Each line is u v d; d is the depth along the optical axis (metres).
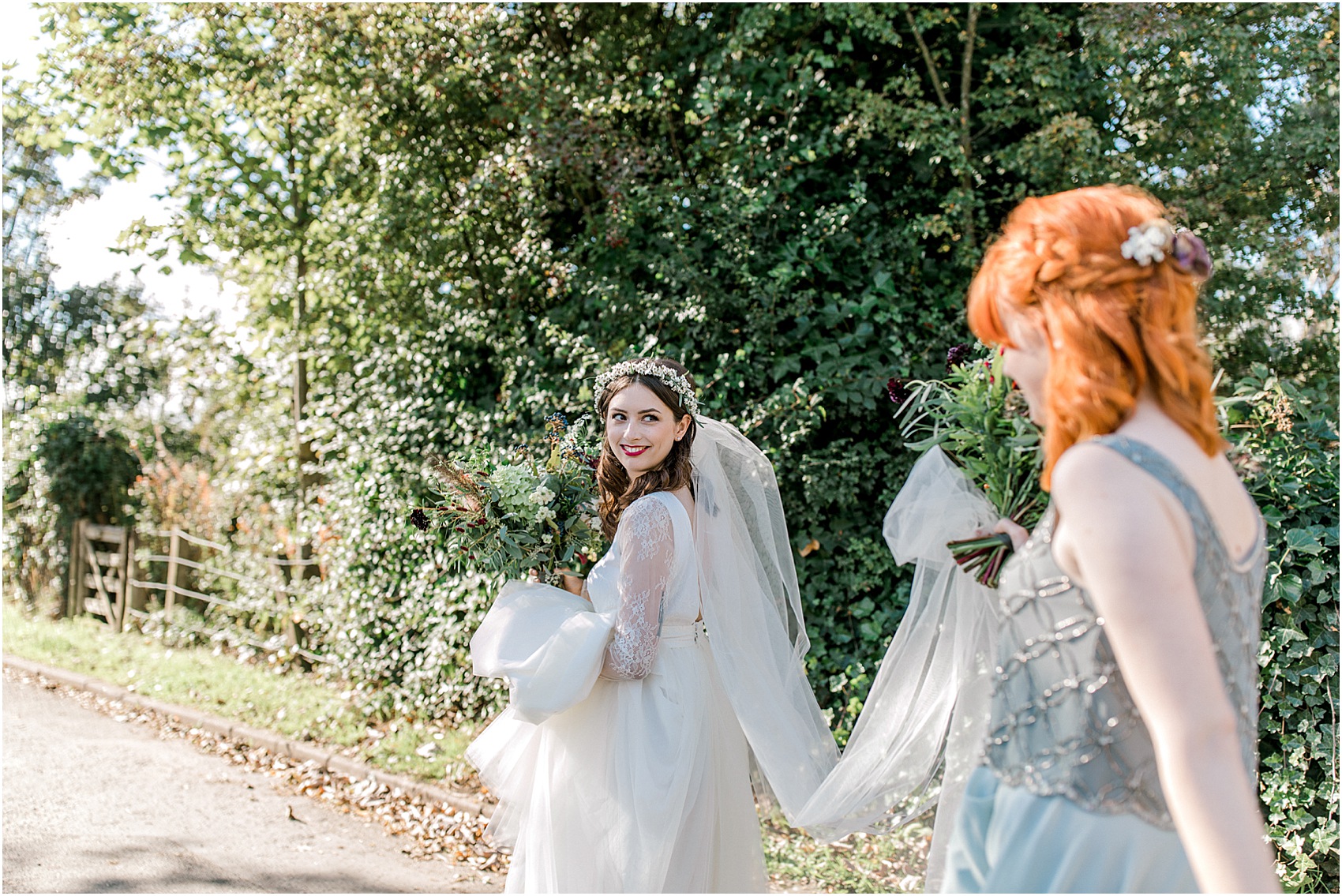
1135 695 1.06
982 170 5.25
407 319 6.00
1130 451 1.11
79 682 6.72
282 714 5.57
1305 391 4.38
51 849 3.93
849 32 5.13
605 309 5.13
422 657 5.39
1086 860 1.17
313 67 6.18
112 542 9.41
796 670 2.60
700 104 5.09
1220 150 5.43
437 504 2.70
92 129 6.54
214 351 7.66
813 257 4.70
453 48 5.86
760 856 2.51
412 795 4.47
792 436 4.43
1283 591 3.12
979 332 1.35
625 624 2.27
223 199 6.66
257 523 8.00
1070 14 5.33
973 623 1.86
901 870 3.44
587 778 2.30
